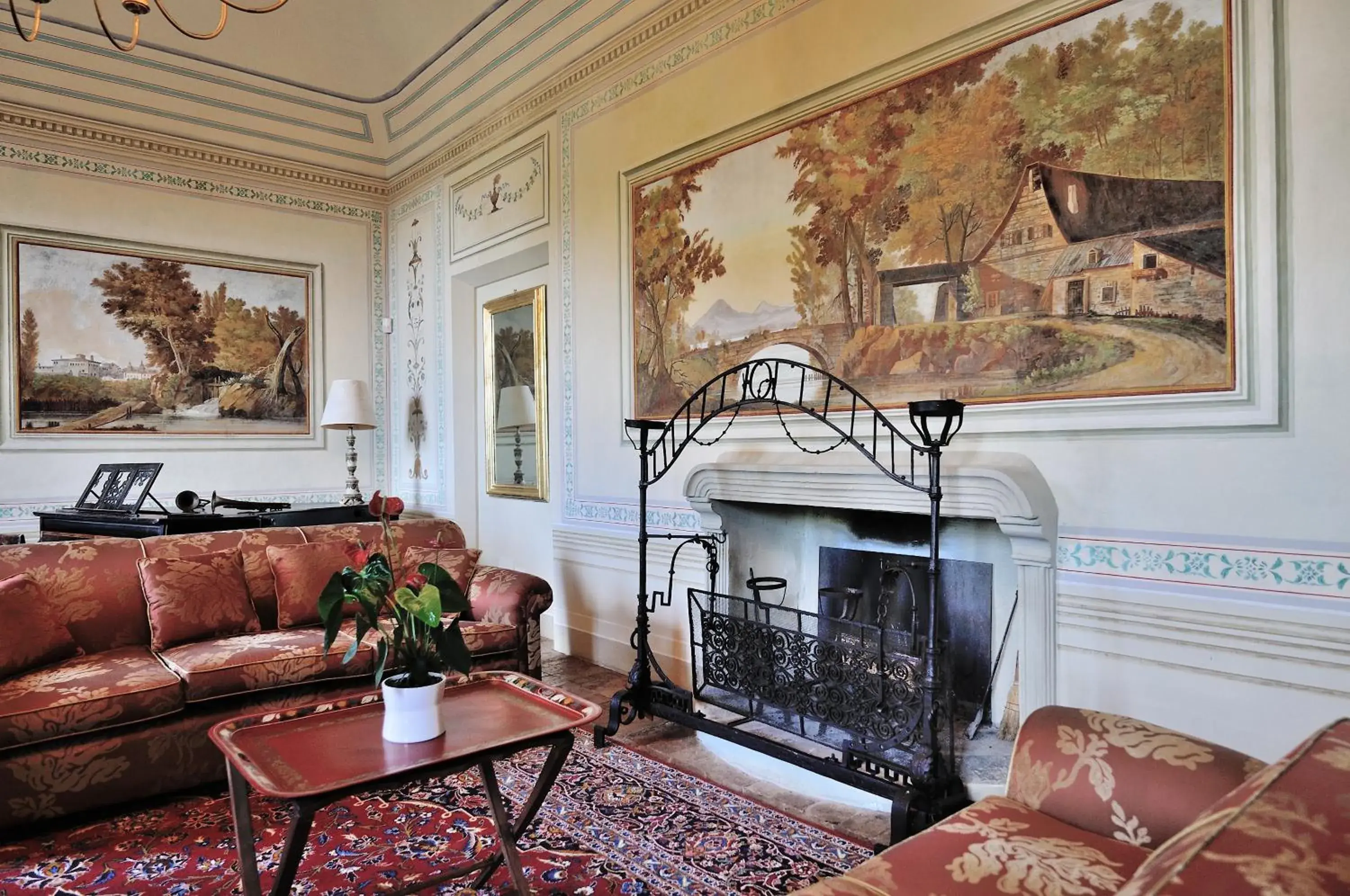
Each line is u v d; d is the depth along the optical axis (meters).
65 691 2.39
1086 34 2.33
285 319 5.77
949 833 1.38
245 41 4.89
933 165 2.69
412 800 2.52
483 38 4.55
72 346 4.97
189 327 5.39
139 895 1.99
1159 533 2.20
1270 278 2.01
